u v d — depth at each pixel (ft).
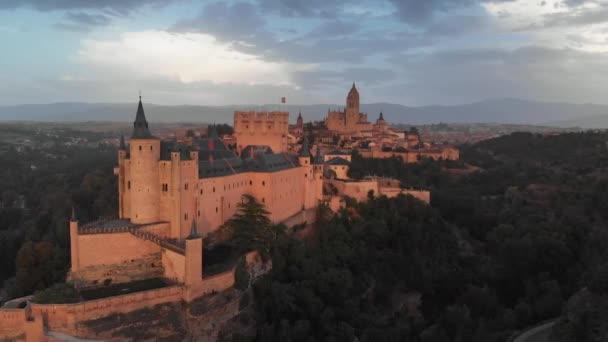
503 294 481.87
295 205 547.08
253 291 369.30
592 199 643.86
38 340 294.25
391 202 586.04
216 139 498.69
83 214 589.73
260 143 631.97
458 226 625.00
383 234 510.58
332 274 396.98
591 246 504.84
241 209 442.91
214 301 337.93
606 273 349.82
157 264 362.12
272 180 482.69
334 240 471.62
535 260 480.23
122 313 309.22
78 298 314.76
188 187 387.96
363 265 468.75
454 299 475.72
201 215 406.41
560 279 473.26
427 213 582.35
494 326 391.04
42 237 545.85
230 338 332.80
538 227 547.49
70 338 294.87
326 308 371.56
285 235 430.20
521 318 400.06
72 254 342.23
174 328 319.27
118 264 353.10
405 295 474.90
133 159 382.01
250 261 392.47
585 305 343.67
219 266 366.02
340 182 617.21
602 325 316.60
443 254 535.60
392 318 442.50
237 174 463.42
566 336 332.19
